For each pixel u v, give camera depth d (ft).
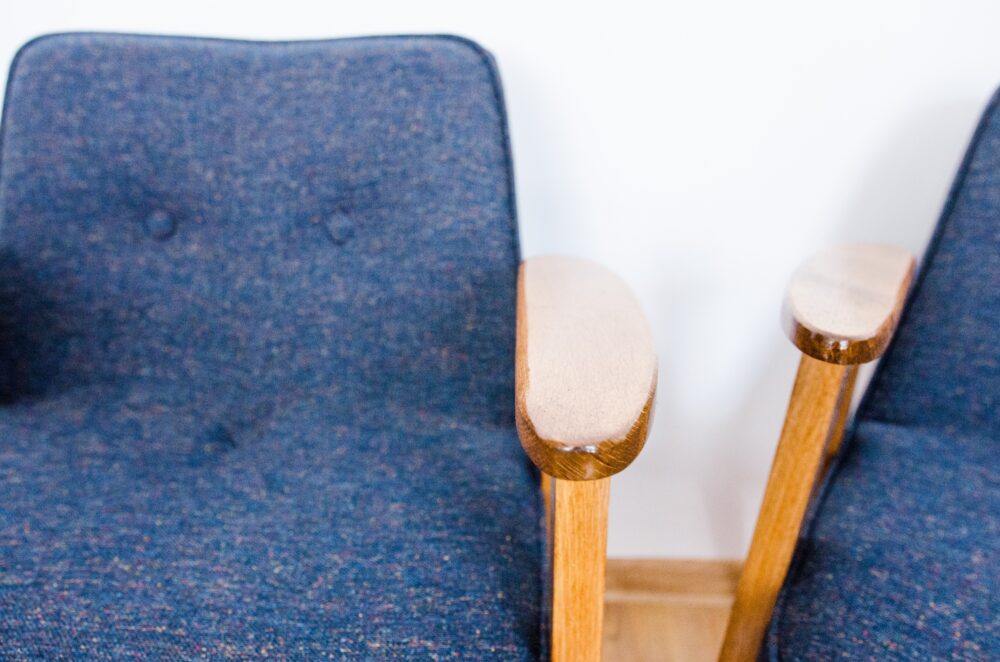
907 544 1.80
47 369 2.50
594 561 1.41
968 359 2.25
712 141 2.79
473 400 2.42
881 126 2.71
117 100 2.34
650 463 3.52
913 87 2.64
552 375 1.39
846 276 1.98
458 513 1.88
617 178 2.89
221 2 2.68
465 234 2.34
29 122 2.35
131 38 2.34
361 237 2.46
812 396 1.83
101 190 2.41
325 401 2.45
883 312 1.77
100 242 2.46
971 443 2.23
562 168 2.89
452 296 2.39
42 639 1.55
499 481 2.04
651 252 3.03
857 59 2.61
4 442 2.18
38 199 2.39
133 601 1.63
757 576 2.09
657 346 3.26
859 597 1.69
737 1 2.55
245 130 2.38
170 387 2.49
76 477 2.02
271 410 2.46
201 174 2.42
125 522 1.85
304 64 2.34
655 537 3.70
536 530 1.92
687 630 3.47
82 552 1.75
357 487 1.99
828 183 2.83
